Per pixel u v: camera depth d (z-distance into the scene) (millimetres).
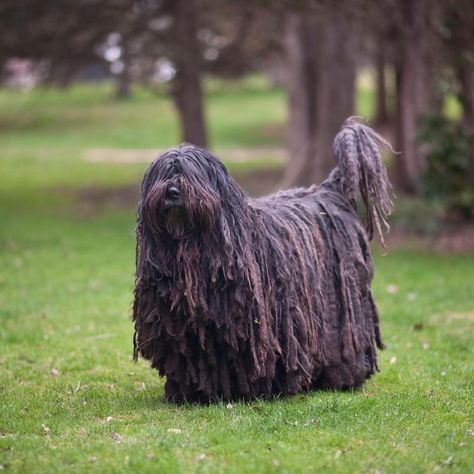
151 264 6156
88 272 13422
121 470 5336
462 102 16828
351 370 6992
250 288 6203
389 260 13945
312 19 18250
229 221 6191
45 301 11305
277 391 6676
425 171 15891
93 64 21516
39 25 20312
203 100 22609
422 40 17406
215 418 6273
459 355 8570
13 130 42781
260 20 21969
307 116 21625
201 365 6379
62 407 6859
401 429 6117
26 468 5430
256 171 28297
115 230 18172
